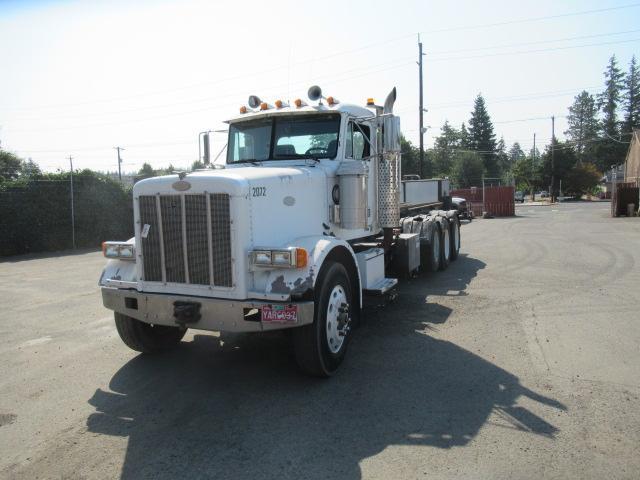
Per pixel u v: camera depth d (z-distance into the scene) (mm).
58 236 17234
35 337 6371
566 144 68000
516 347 5570
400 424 3812
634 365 4949
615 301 7613
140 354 5625
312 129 6059
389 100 6668
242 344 5930
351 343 5840
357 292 5375
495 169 88938
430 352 5473
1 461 3404
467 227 23203
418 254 8922
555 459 3268
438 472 3148
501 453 3357
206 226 4320
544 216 30391
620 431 3625
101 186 18516
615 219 25672
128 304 4730
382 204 6742
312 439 3607
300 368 4703
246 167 5570
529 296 8102
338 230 5883
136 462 3357
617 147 81812
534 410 3998
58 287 9867
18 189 16094
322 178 5531
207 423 3904
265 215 4555
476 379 4676
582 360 5113
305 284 4258
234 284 4270
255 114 6137
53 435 3762
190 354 5586
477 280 9609
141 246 4625
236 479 3125
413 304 7703
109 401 4363
